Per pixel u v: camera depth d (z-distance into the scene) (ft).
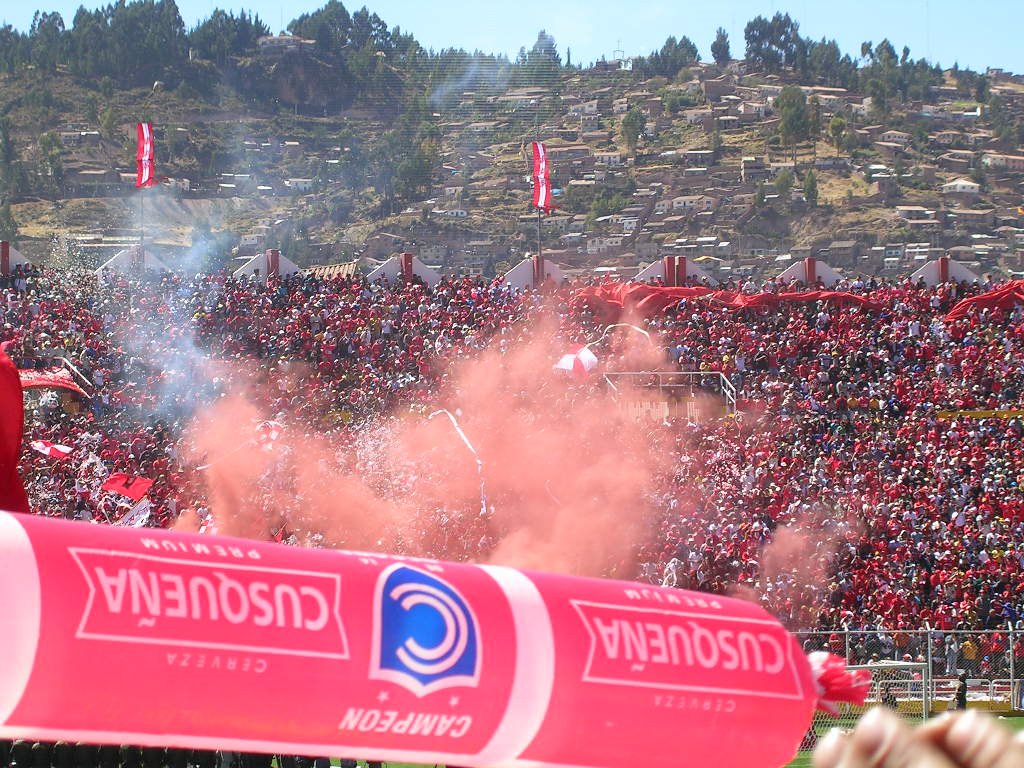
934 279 514.68
